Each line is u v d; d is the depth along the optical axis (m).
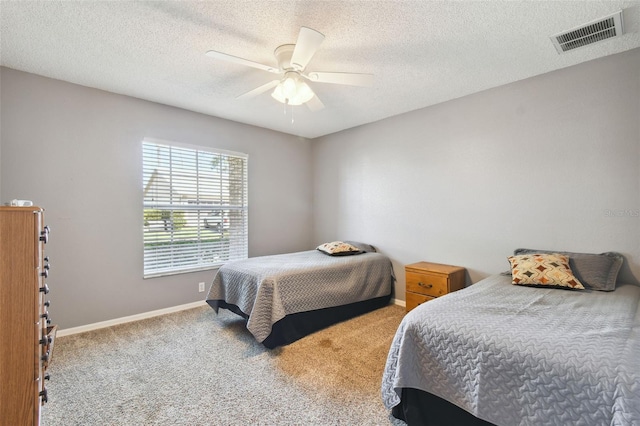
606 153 2.41
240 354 2.48
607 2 1.77
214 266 3.86
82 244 2.91
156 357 2.42
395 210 3.87
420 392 1.59
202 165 3.77
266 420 1.70
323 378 2.13
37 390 1.19
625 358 1.12
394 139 3.86
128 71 2.64
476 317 1.58
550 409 1.17
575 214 2.55
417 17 1.90
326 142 4.76
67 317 2.84
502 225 2.97
